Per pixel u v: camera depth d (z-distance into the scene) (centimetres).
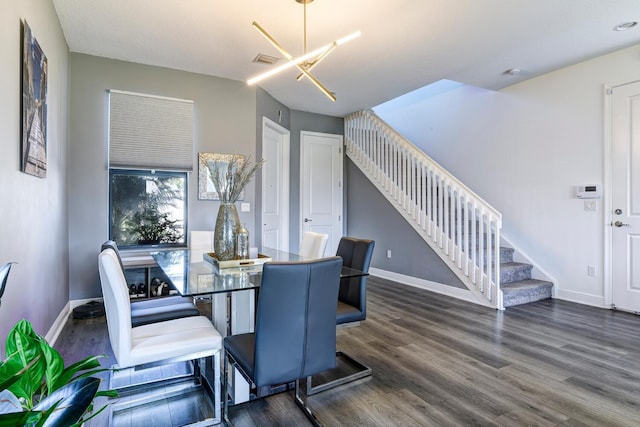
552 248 430
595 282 393
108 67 384
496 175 491
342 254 267
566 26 313
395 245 529
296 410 196
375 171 568
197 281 208
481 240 402
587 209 398
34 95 220
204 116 432
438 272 460
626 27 316
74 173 371
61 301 326
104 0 275
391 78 436
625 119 366
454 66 404
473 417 188
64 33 329
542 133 437
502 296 385
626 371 240
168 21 307
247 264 258
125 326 163
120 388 218
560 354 267
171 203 421
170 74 413
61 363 90
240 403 202
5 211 173
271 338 157
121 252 395
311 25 311
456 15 294
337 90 486
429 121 599
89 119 377
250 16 296
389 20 301
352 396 210
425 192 475
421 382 226
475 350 275
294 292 157
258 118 473
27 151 205
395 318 354
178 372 241
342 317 229
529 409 196
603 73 380
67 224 361
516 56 377
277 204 552
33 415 71
